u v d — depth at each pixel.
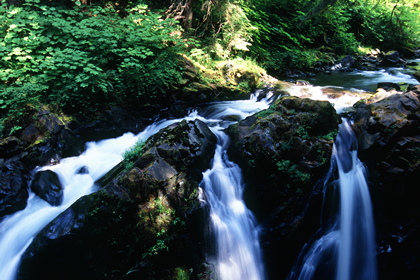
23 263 4.52
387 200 6.10
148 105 7.93
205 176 5.74
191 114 8.21
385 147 5.99
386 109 6.36
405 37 17.94
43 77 6.86
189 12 10.32
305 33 14.86
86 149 6.88
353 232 6.04
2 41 7.27
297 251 5.82
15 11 7.71
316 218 5.89
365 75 12.81
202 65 9.51
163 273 4.82
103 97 7.40
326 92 9.16
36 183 5.61
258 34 11.78
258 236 5.69
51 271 4.66
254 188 5.89
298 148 5.82
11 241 4.88
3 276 4.62
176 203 5.12
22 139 6.03
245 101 8.91
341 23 16.19
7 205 5.25
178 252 4.95
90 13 8.77
